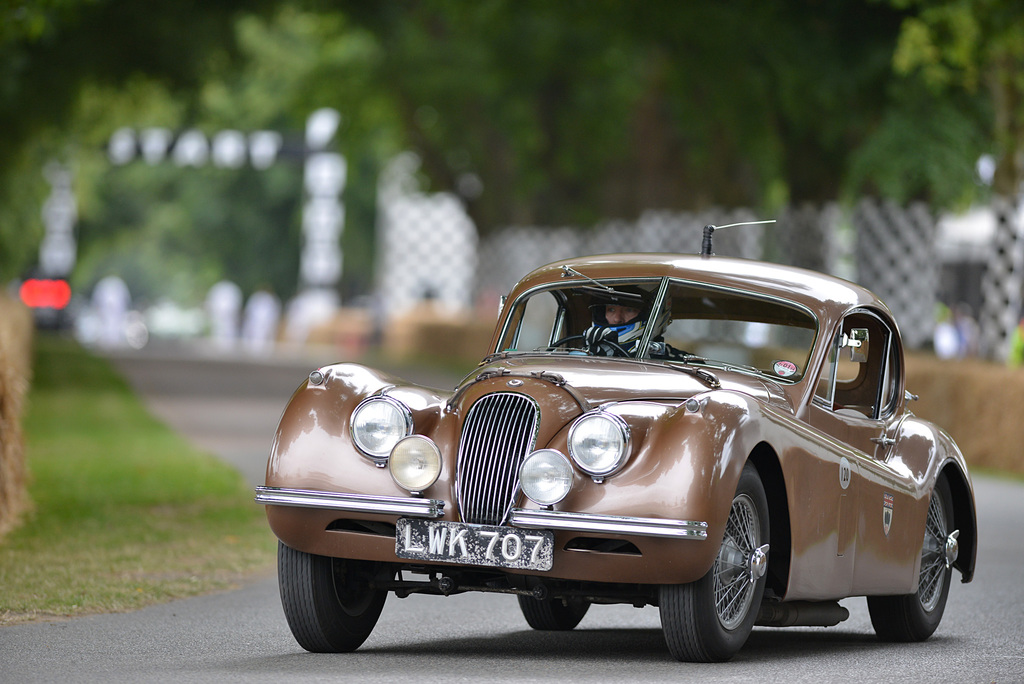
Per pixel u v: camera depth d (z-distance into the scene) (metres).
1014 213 61.09
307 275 178.00
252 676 19.59
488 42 97.75
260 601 27.11
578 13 81.50
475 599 28.78
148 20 88.88
